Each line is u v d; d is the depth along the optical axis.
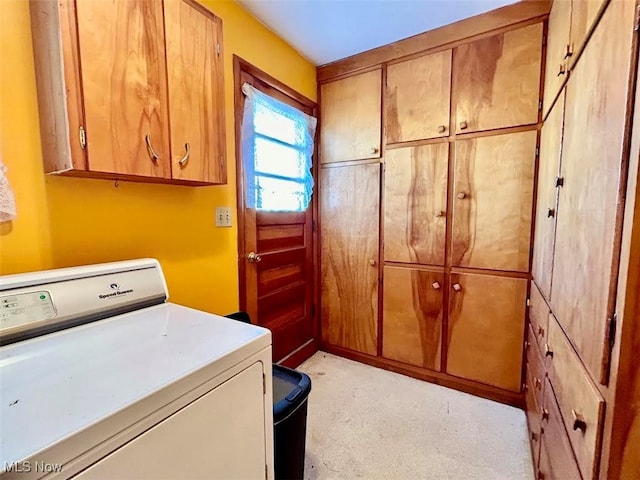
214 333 0.95
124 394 0.63
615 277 0.65
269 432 0.97
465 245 2.06
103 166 1.04
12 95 1.00
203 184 1.50
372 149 2.37
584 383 0.78
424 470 1.49
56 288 0.97
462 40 1.97
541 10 1.73
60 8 0.93
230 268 1.88
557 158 1.30
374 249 2.43
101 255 1.26
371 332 2.50
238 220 1.92
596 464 0.68
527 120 1.82
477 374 2.09
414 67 2.15
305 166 2.48
